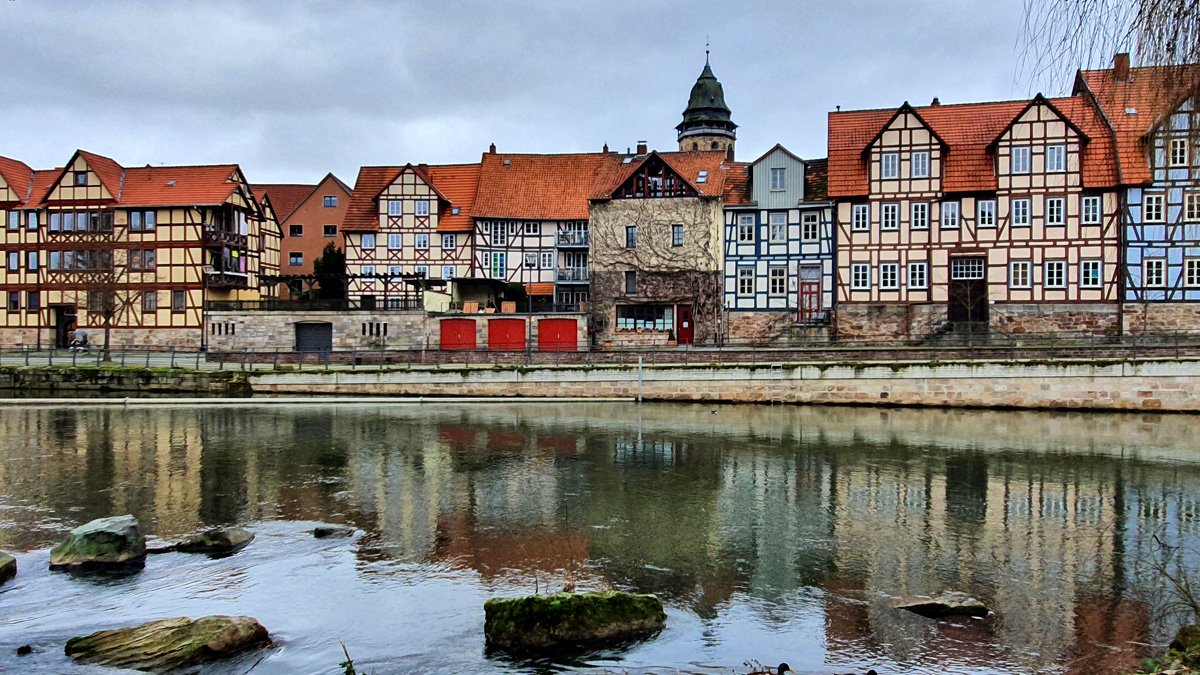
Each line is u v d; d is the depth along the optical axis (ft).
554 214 166.09
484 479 62.28
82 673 28.22
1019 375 100.94
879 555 43.52
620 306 152.05
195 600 35.70
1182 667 25.99
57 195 163.63
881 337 135.03
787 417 96.84
